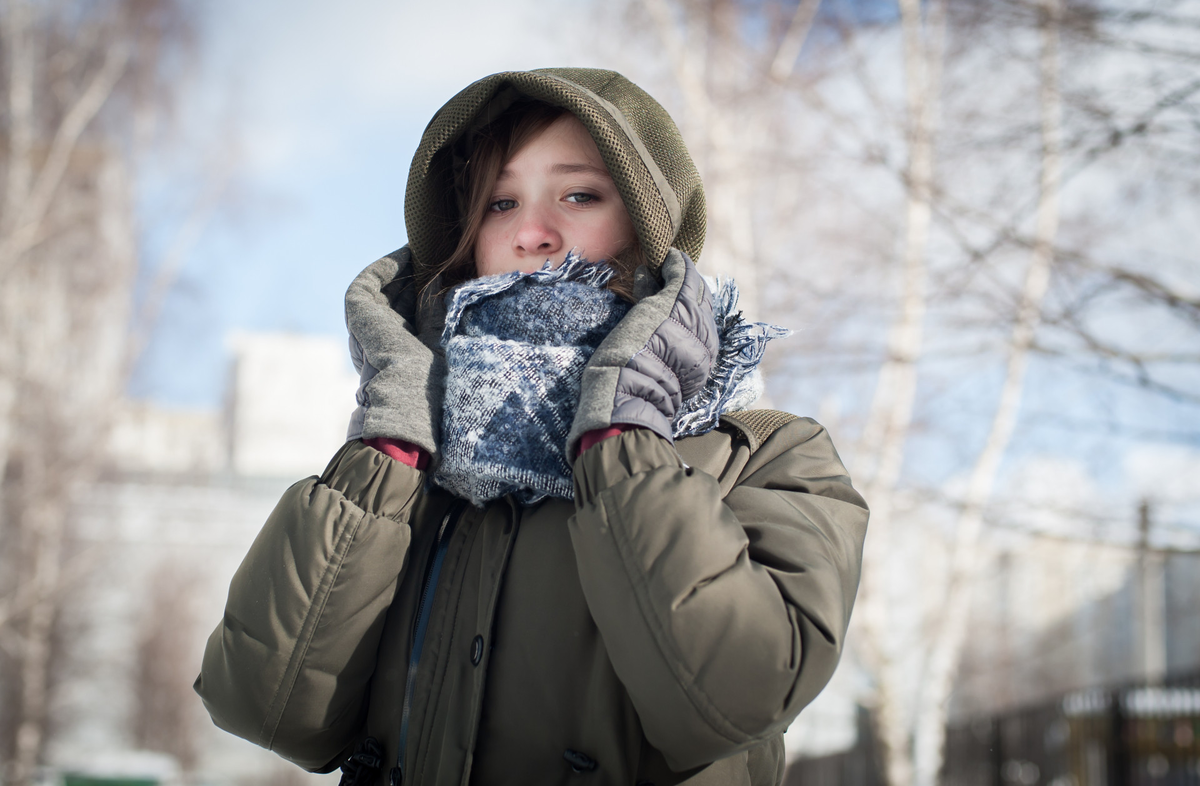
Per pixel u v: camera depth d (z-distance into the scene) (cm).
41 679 1344
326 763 128
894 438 766
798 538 110
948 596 876
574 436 112
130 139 1634
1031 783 733
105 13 1576
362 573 116
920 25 621
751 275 670
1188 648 2555
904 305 573
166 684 2094
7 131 1473
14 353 1334
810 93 632
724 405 126
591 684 111
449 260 146
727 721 100
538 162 139
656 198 132
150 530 2245
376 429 119
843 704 1487
